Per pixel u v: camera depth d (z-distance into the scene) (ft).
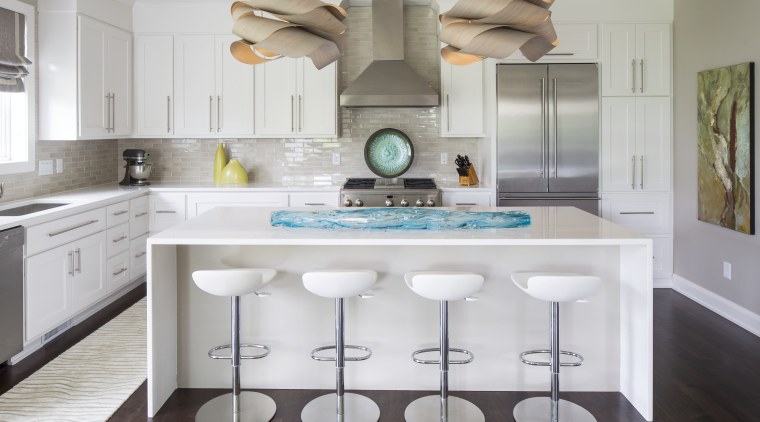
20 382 11.80
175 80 19.47
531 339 11.57
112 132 18.17
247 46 9.77
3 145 15.31
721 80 15.60
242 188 18.93
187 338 11.75
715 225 16.35
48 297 13.37
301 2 8.60
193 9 19.30
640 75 18.43
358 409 10.75
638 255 10.62
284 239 10.00
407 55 20.39
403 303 11.55
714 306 16.56
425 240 9.95
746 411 10.61
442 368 10.31
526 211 13.39
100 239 15.72
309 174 20.88
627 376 11.23
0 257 11.73
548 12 8.57
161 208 18.93
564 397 11.35
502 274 11.50
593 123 18.38
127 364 12.72
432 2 19.77
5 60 14.49
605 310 11.54
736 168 15.05
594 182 18.48
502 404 11.06
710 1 16.28
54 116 16.30
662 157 18.61
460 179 19.42
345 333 11.66
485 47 8.91
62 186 17.66
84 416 10.41
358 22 20.43
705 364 12.76
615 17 18.30
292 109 19.48
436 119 20.57
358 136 20.70
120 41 18.57
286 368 11.72
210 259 11.62
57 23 16.20
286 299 11.62
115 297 17.62
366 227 10.92
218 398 11.20
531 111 18.31
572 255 11.48
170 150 20.93
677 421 10.29
